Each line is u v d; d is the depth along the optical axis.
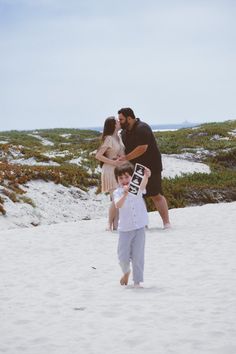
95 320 6.73
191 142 39.28
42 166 26.38
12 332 6.43
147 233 13.09
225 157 34.69
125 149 13.54
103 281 8.87
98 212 23.11
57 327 6.54
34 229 14.38
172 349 5.58
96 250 11.45
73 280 9.00
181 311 6.90
